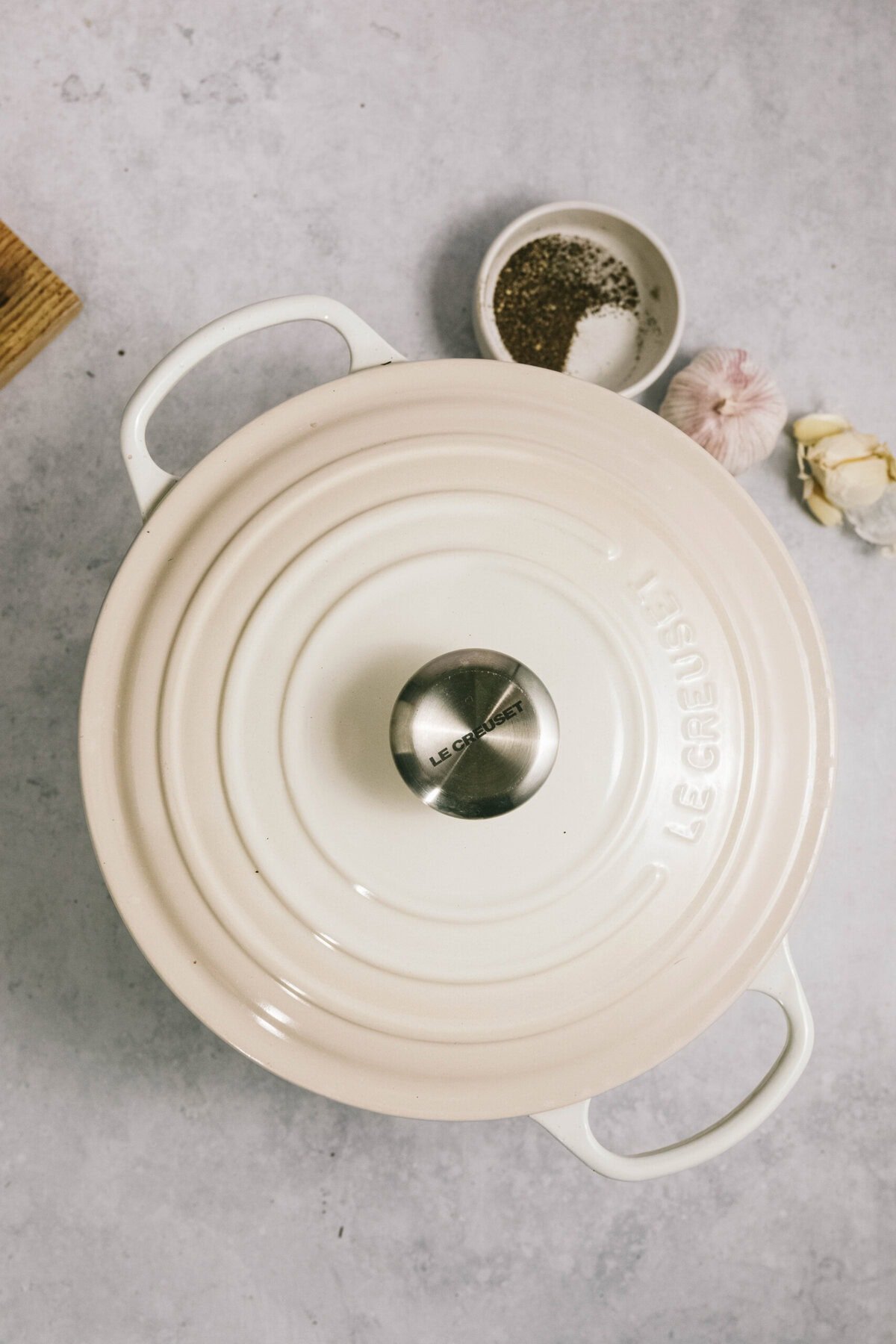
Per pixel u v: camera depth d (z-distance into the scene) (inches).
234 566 23.8
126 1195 40.4
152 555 24.2
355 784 23.4
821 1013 43.8
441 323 42.3
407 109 42.5
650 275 40.6
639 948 24.6
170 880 24.0
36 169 40.7
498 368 25.1
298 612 23.6
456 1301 42.0
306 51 42.0
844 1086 44.0
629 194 43.4
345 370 41.9
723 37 44.1
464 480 24.1
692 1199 43.4
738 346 43.5
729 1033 43.7
